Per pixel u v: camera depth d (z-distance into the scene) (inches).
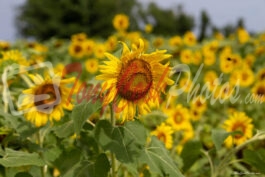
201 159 179.2
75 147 129.6
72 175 111.2
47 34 2054.6
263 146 173.9
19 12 2121.1
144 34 569.3
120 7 2122.3
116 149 103.8
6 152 112.1
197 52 434.9
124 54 100.0
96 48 414.9
